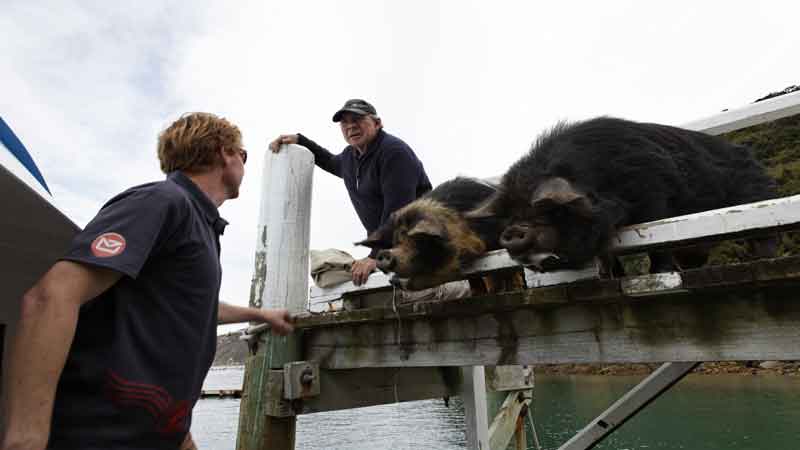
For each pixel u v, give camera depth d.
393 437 26.28
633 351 2.71
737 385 25.31
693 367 4.48
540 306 3.00
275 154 5.00
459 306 3.22
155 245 1.81
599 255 2.82
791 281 2.12
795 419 17.83
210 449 27.78
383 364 3.89
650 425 19.34
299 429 30.95
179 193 1.94
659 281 2.40
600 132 3.36
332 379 4.42
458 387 5.75
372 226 5.12
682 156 3.46
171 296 1.86
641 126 3.52
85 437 1.63
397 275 3.71
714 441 16.44
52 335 1.49
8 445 1.40
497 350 3.28
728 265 2.20
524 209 3.16
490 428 6.21
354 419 34.53
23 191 1.85
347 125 4.80
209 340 2.04
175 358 1.82
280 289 4.56
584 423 21.61
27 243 2.40
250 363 4.46
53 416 1.65
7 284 2.61
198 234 1.98
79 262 1.60
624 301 2.72
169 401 1.78
